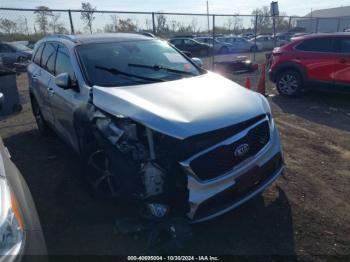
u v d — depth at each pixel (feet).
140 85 10.82
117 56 12.51
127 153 8.78
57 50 14.28
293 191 11.56
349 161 14.08
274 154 9.75
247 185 8.86
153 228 8.43
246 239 9.14
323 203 10.82
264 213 10.27
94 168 10.44
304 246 8.82
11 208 5.71
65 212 10.52
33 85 16.85
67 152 15.57
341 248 8.71
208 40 81.56
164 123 8.21
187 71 12.94
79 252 8.74
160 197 8.37
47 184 12.43
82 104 10.75
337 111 22.38
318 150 15.37
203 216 8.28
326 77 24.76
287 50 26.96
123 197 8.93
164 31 51.62
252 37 94.58
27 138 18.02
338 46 24.16
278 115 21.70
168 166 8.21
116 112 9.23
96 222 9.96
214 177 8.27
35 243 5.97
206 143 8.15
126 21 39.42
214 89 10.55
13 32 45.24
